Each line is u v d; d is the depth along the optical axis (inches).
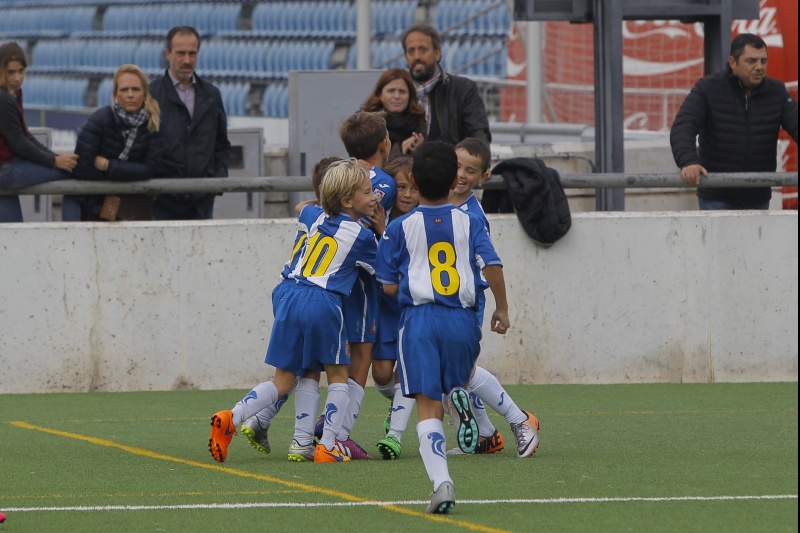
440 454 662.5
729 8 1493.6
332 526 629.9
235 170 1680.6
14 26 5821.9
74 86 5492.1
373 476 787.4
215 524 637.3
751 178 1298.0
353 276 853.2
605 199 1471.5
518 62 3361.2
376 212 890.1
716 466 819.4
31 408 1150.3
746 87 1322.6
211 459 865.5
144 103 1258.6
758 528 622.2
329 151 1705.2
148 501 703.1
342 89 1701.5
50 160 1254.3
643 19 1526.8
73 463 848.3
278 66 4643.2
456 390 683.4
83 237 1251.8
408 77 1160.8
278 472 805.9
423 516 654.5
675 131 1317.7
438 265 704.4
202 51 4886.8
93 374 1258.6
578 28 3248.0
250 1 4798.2
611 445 921.5
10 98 1225.4
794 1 2352.4
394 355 910.4
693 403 1157.7
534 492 724.7
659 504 685.3
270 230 1268.5
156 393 1248.8
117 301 1258.0
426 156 715.4
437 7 4229.8
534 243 1278.3
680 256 1291.8
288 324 842.2
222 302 1268.5
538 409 1126.4
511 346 1285.7
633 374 1296.8
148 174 1272.1
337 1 4544.8
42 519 653.3
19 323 1250.6
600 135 1489.9
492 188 1282.0
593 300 1288.1
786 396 1198.9
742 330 1301.7
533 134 2402.8
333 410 854.5
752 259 1299.2
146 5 5246.1
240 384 1273.4
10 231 1246.3
